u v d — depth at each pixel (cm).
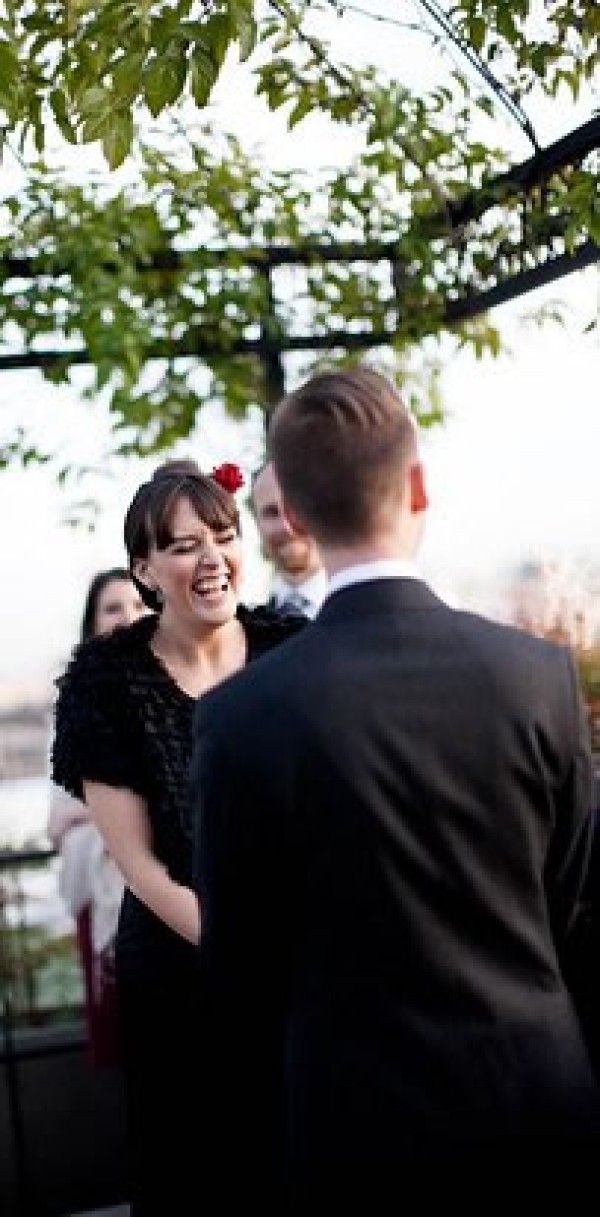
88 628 399
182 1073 243
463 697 161
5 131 272
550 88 333
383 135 387
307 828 159
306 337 452
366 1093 158
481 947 160
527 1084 158
